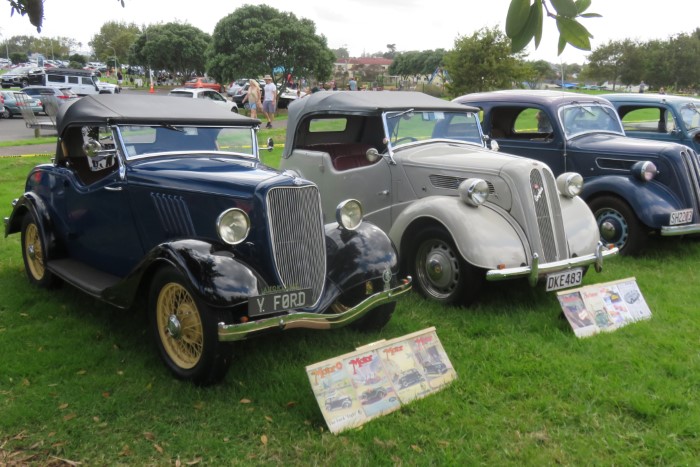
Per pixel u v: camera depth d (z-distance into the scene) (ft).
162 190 14.06
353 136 24.61
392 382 11.84
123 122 15.17
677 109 27.61
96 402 11.75
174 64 176.04
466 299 16.81
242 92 101.86
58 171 17.34
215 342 11.73
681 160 22.16
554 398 12.10
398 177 19.57
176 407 11.69
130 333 15.10
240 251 12.96
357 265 13.84
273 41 101.40
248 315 11.78
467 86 61.26
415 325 15.99
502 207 17.17
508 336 15.17
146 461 10.04
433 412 11.51
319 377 11.07
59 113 17.40
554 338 15.02
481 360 13.84
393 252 14.44
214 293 11.45
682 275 20.61
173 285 12.54
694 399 12.05
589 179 23.89
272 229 12.72
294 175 14.10
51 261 17.15
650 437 10.67
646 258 22.47
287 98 104.63
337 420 10.91
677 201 22.09
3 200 29.99
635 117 29.58
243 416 11.35
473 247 16.06
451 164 18.28
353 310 12.97
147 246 14.76
